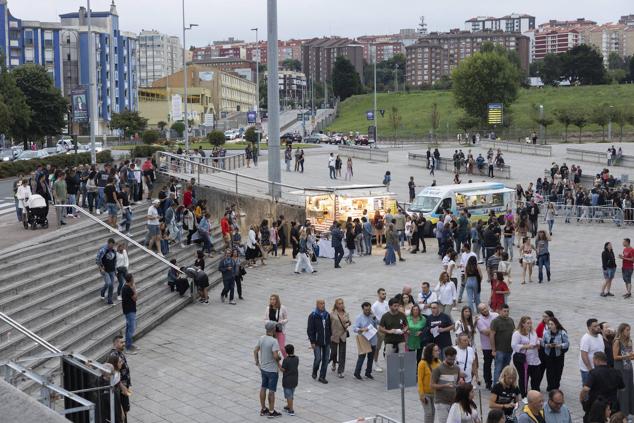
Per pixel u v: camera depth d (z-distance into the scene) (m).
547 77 176.25
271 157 40.78
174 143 89.50
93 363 13.38
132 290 20.50
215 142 81.94
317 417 15.70
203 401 16.80
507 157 74.69
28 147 97.44
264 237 34.22
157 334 22.52
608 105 114.56
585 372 14.91
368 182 56.56
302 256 30.98
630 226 42.88
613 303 25.33
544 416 11.52
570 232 41.19
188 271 26.33
